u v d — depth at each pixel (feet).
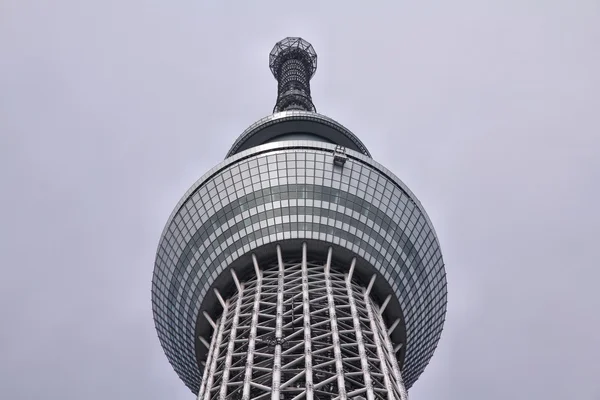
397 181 381.81
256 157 375.04
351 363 285.02
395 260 356.79
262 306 319.27
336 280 326.65
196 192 379.35
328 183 363.97
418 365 393.91
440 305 387.55
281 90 563.07
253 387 268.00
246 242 350.23
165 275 381.81
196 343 357.41
